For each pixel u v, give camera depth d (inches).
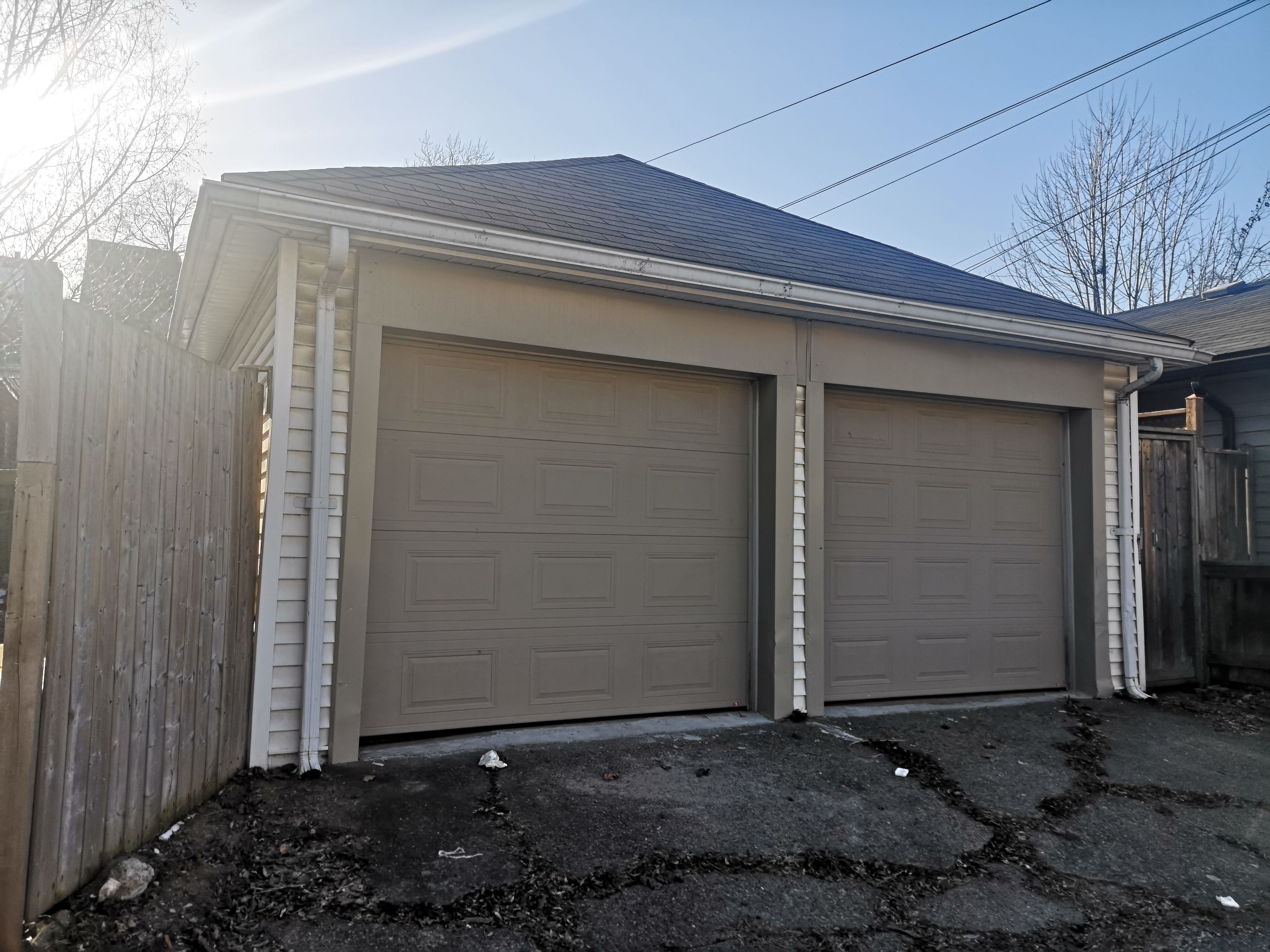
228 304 214.5
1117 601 253.8
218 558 140.6
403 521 175.9
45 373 90.0
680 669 205.0
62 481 92.8
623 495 199.9
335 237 152.3
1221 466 302.7
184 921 101.0
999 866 136.3
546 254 170.6
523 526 188.1
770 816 147.9
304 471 162.2
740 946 108.6
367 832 130.1
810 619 211.3
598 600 195.6
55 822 94.2
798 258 235.0
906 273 262.8
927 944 112.2
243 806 135.3
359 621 162.4
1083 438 254.1
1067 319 249.0
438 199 180.7
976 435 246.7
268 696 155.4
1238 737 213.5
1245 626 267.9
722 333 204.5
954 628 239.1
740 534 214.1
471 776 155.5
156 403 116.4
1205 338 369.1
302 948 99.5
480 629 182.4
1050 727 212.7
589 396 197.2
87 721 99.7
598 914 112.7
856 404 230.4
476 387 184.7
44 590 89.6
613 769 164.4
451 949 102.5
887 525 232.4
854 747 187.9
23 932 88.7
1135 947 114.5
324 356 162.2
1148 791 172.6
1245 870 139.6
